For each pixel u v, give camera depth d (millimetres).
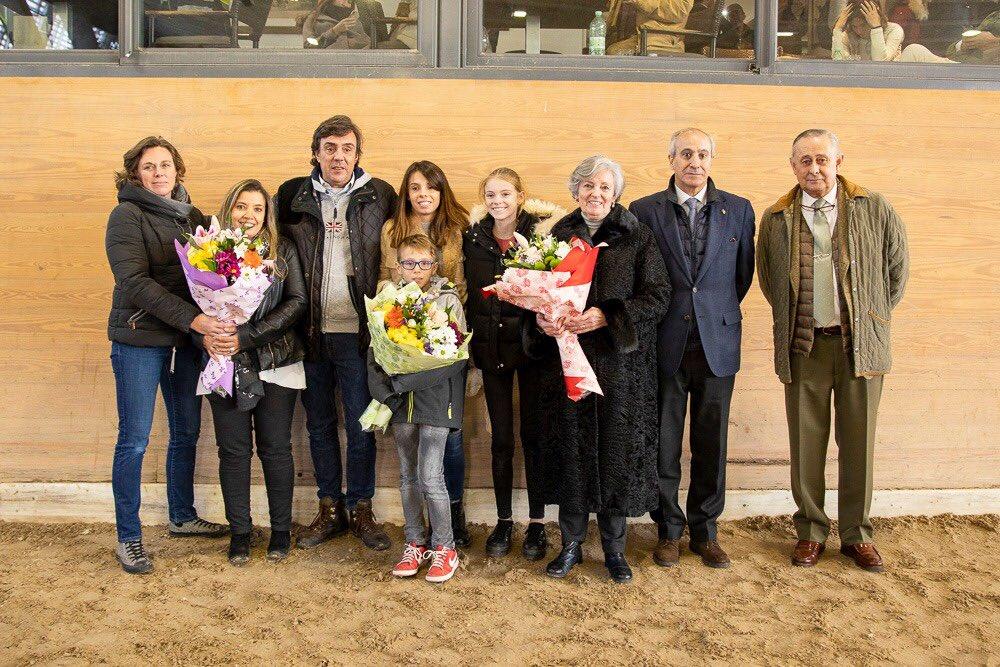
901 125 3480
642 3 3486
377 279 3031
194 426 3121
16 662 2156
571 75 3424
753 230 2938
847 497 2932
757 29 3469
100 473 3402
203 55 3439
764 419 3449
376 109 3412
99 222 3420
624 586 2709
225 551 3014
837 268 2848
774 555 3014
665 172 3439
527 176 3432
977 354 3494
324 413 3109
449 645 2289
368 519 3129
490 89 3410
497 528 3078
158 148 2785
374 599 2596
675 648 2285
